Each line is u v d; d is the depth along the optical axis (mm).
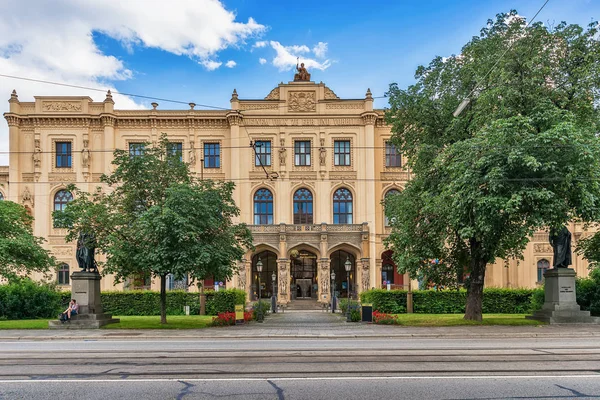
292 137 54031
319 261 51312
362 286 50656
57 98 53125
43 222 52031
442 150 27469
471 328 22812
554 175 21562
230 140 53750
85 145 52625
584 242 30672
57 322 24812
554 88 25031
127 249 26188
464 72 27219
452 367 12195
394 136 31000
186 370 12016
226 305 39469
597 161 21281
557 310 25391
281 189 53219
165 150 29500
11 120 52375
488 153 22109
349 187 53688
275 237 51375
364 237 51188
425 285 30203
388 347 16031
